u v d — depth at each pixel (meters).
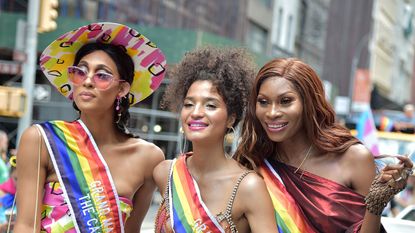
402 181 2.48
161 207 2.65
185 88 2.70
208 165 2.63
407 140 11.44
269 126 2.81
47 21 9.34
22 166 2.74
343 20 35.19
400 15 56.09
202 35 15.71
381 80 47.41
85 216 2.72
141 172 2.91
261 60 19.62
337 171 2.80
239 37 21.83
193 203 2.55
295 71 2.79
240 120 2.77
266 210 2.55
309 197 2.76
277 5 25.95
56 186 2.74
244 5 22.02
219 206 2.56
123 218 2.83
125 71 2.91
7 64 12.05
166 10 19.62
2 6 17.22
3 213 5.62
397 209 8.53
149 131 16.09
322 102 2.85
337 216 2.70
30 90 9.83
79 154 2.78
